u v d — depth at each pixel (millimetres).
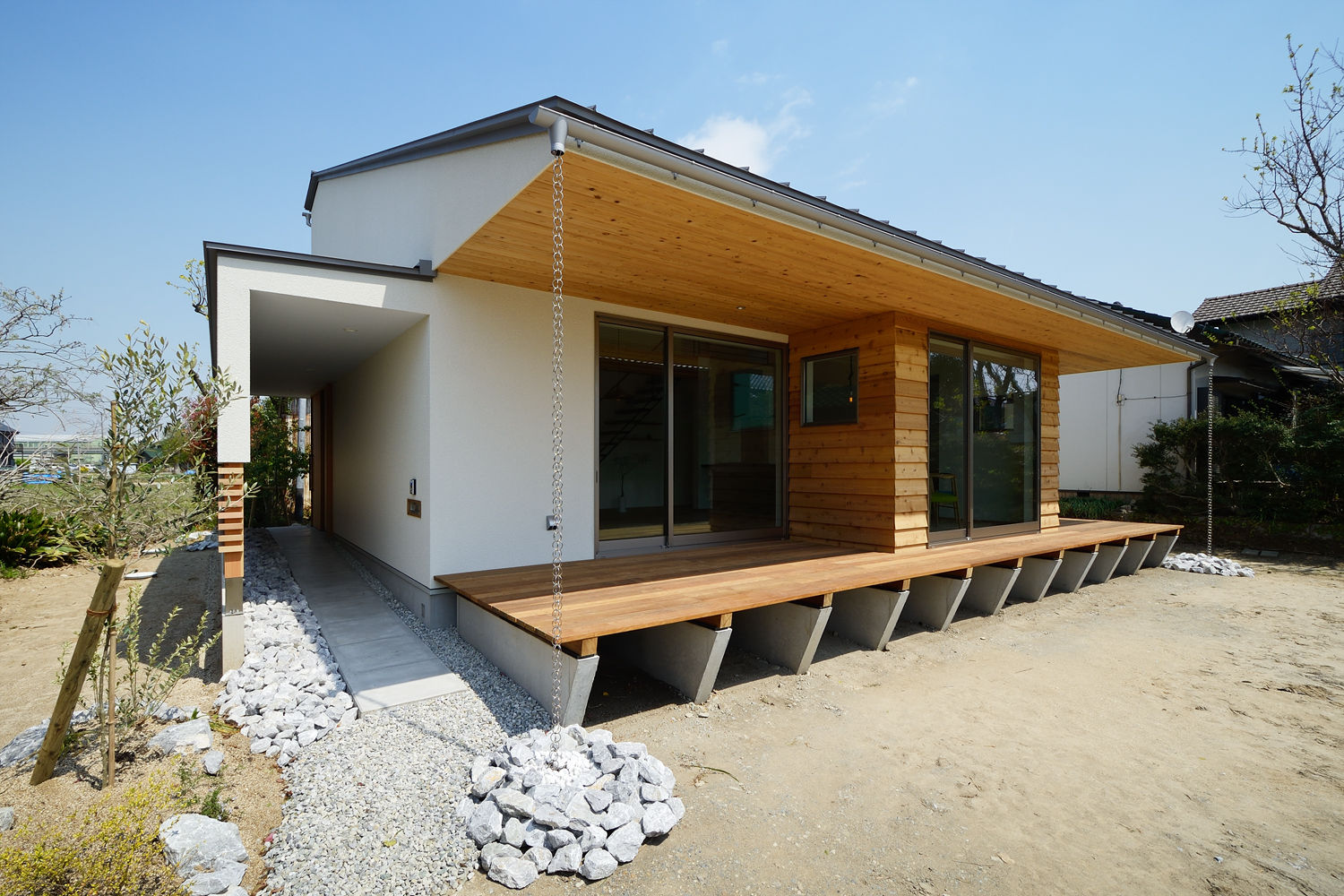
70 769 2389
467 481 4516
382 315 4395
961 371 6438
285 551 7738
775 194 3178
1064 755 3004
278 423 11500
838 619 4836
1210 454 8508
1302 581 7500
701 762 2828
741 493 6297
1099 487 12477
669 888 1992
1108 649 4742
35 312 7469
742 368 6328
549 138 2438
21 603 5477
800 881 2049
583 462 5121
